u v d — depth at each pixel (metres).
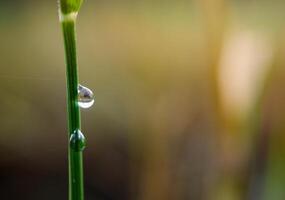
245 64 0.30
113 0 0.72
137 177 0.49
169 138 0.44
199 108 0.49
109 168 0.54
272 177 0.33
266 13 0.61
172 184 0.43
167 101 0.50
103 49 0.65
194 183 0.45
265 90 0.31
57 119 0.57
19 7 0.77
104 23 0.69
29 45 0.68
